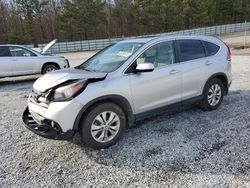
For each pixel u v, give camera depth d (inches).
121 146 146.1
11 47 372.2
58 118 129.6
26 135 168.6
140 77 152.5
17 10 1619.1
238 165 121.6
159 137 155.5
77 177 118.9
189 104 182.2
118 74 146.6
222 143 144.3
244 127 165.2
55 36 1781.5
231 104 215.2
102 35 1903.3
